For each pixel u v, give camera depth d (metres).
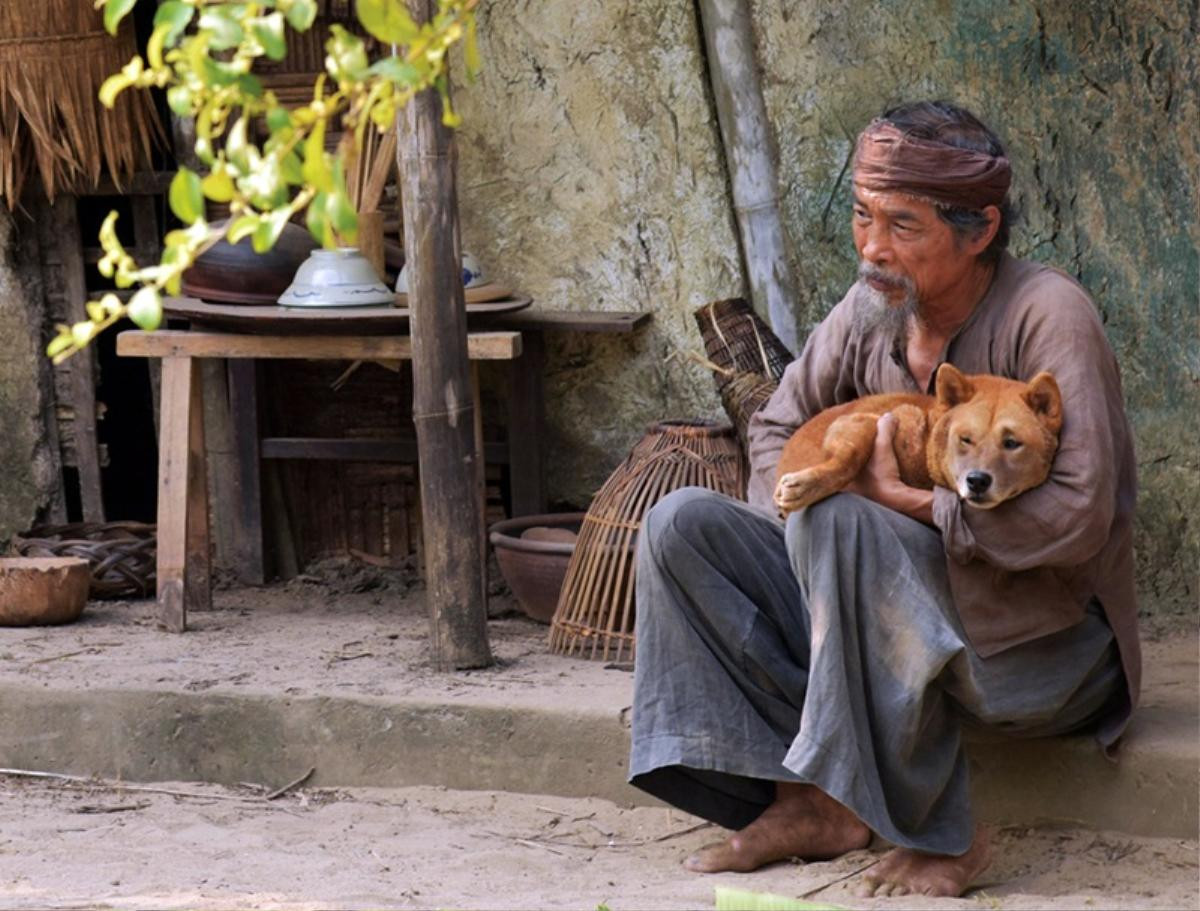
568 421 9.73
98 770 7.56
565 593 8.23
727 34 9.20
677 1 9.34
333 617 9.14
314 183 2.91
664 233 9.51
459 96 9.66
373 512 10.09
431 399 7.71
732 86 9.23
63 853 6.38
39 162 9.59
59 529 10.04
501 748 7.20
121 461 11.54
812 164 9.20
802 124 9.20
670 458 8.31
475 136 9.68
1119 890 5.86
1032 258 8.84
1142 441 8.74
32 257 10.00
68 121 9.48
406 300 8.67
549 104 9.57
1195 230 8.54
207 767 7.48
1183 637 8.24
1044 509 5.52
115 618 9.09
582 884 6.01
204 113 3.04
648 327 9.57
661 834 6.70
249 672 7.79
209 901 5.72
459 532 7.76
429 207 7.60
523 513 9.65
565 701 7.23
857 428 5.71
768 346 8.74
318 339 8.59
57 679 7.69
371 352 8.55
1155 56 8.53
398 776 7.32
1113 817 6.45
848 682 5.58
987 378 5.65
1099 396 5.66
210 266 8.72
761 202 9.28
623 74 9.47
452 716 7.24
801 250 9.28
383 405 10.00
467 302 8.98
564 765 7.14
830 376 6.43
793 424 6.54
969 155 5.63
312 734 7.38
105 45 9.54
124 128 9.65
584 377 9.67
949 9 8.89
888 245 5.71
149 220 9.95
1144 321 8.69
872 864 6.09
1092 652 6.03
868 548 5.57
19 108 9.43
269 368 9.99
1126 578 6.12
